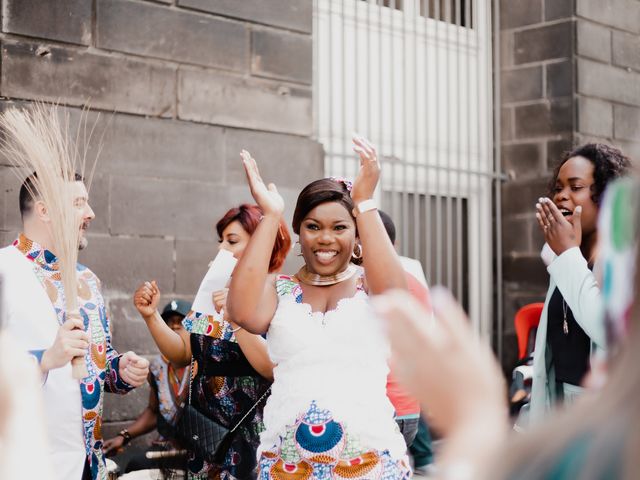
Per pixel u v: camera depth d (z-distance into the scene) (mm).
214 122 5469
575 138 7418
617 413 630
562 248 2961
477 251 7547
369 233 2576
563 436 645
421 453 4445
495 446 677
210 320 3420
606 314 695
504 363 7621
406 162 6945
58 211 2814
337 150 6570
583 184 3150
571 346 3037
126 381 3133
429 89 7262
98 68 5008
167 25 5285
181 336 3869
